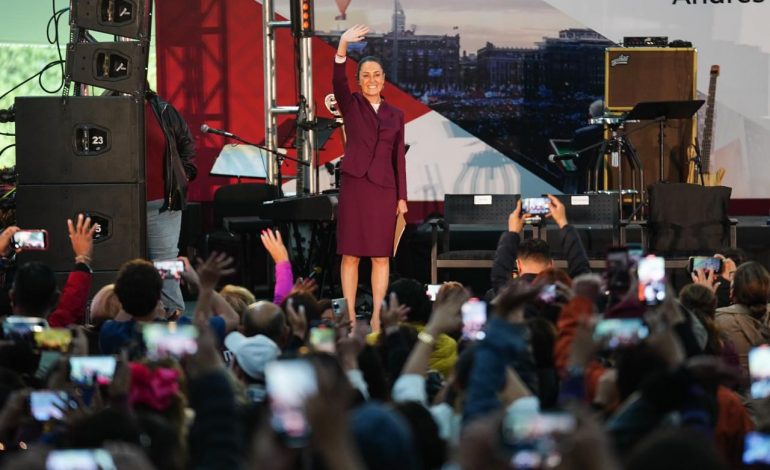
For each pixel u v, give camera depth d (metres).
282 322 5.91
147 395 4.16
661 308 5.30
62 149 10.06
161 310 6.75
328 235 12.98
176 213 11.48
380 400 4.83
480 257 12.96
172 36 16.17
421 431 3.85
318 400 2.47
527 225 13.61
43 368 5.07
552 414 2.69
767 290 7.76
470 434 2.55
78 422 3.55
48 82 16.14
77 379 4.39
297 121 14.25
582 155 14.99
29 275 6.73
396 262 14.80
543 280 6.48
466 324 5.17
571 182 15.43
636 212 13.39
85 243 7.35
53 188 10.09
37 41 16.09
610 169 14.69
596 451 2.53
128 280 6.28
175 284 10.72
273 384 2.63
